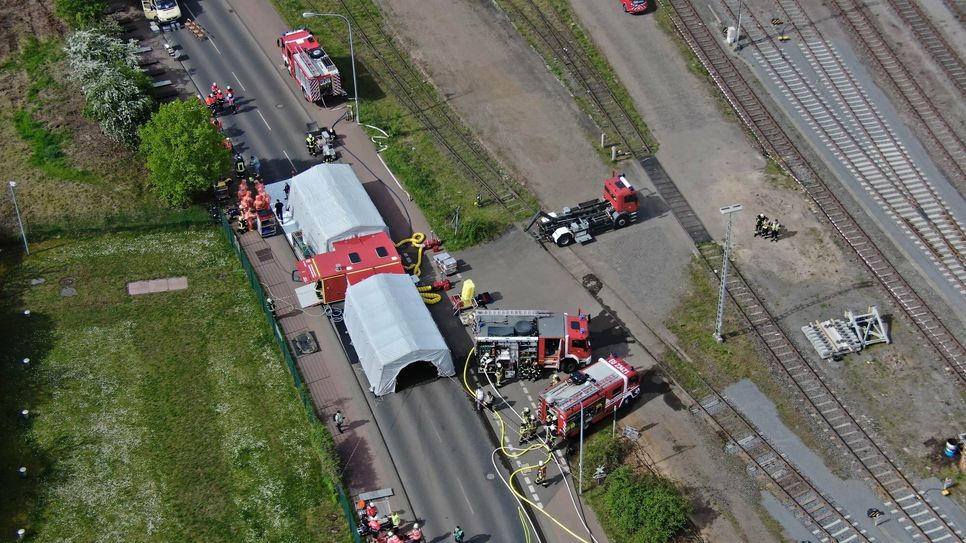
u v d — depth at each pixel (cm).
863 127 9756
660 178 9325
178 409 7350
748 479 6950
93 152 9338
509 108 10056
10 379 7488
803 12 11025
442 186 9231
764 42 10706
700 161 9500
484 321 7588
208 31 10844
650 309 8150
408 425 7250
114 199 8950
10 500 6738
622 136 9756
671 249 8650
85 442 7106
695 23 10956
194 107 8794
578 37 10844
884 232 8769
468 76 10412
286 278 8350
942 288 8300
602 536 6606
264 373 7606
